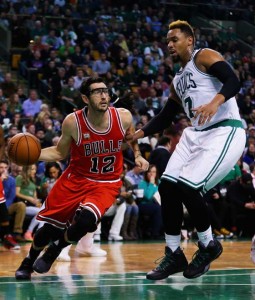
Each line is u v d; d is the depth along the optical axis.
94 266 6.91
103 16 20.47
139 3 22.28
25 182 10.29
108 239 10.95
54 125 12.86
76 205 5.58
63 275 6.11
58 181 5.68
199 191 5.04
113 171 5.63
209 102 5.01
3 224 8.76
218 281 5.73
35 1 19.72
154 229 11.23
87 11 20.56
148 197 11.25
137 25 20.34
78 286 5.38
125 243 10.26
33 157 5.41
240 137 5.11
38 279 5.81
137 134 5.60
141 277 5.98
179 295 4.96
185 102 5.19
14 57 17.22
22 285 5.43
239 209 11.87
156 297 4.86
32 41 17.48
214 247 5.22
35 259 5.81
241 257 8.06
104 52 18.31
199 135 5.11
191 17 22.89
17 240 10.06
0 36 18.22
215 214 11.70
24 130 12.27
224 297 4.88
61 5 20.42
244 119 16.58
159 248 9.30
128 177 11.38
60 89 14.95
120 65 17.77
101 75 16.09
